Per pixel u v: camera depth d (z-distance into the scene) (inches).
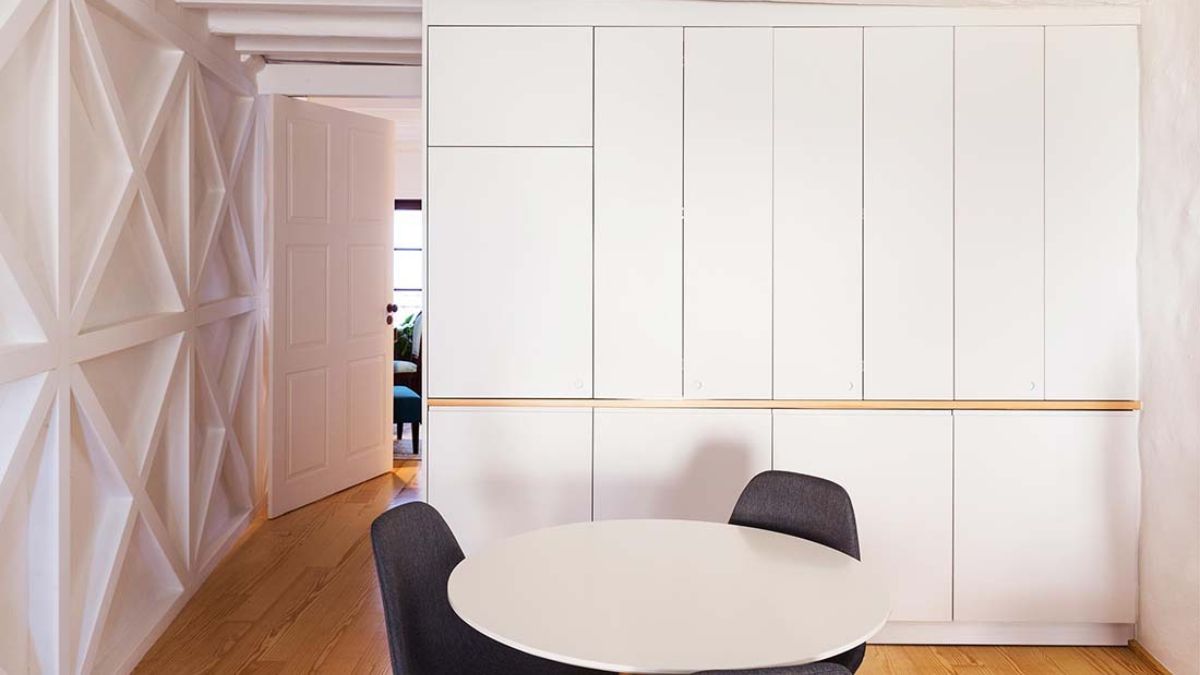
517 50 141.3
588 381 143.5
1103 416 142.9
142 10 140.1
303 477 218.1
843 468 143.8
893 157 142.3
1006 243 142.9
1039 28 141.3
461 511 143.8
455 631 96.9
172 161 159.5
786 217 142.9
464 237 142.5
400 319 360.5
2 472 100.0
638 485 143.9
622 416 143.3
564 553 95.1
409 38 179.8
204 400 178.7
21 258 102.6
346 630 147.7
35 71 110.1
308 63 212.4
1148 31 139.3
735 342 143.4
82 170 124.0
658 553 95.5
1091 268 142.9
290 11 166.4
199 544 169.5
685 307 143.0
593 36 141.4
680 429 143.6
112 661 128.3
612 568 90.7
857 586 86.4
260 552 185.8
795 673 59.3
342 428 232.2
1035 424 143.1
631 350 143.4
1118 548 143.5
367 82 213.5
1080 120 141.8
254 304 207.5
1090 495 143.0
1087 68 141.5
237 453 197.2
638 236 142.9
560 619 77.7
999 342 142.9
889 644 145.7
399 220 357.4
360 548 188.5
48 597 111.5
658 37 141.5
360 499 225.8
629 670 69.2
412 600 91.4
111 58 135.6
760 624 77.3
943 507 143.6
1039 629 145.6
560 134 141.9
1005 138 141.9
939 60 141.7
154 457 148.1
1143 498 141.9
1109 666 137.7
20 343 105.5
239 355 199.8
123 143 132.8
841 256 142.9
